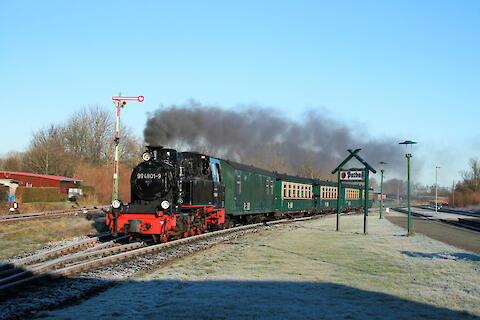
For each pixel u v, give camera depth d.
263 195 25.03
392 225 26.31
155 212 13.59
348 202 42.59
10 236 15.92
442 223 31.17
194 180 16.09
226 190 20.11
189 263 10.79
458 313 6.59
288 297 7.41
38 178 46.22
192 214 15.98
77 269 9.40
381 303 7.13
